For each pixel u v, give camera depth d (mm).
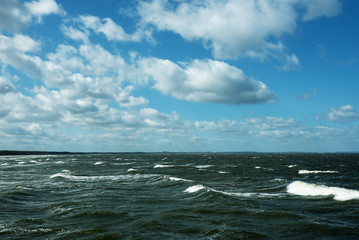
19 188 26625
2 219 15938
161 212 17531
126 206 19438
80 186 29781
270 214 16906
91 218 16188
